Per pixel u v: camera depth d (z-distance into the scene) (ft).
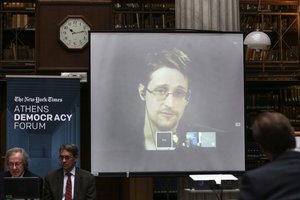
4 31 32.48
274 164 7.00
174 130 22.98
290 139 7.23
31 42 32.99
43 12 25.46
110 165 22.72
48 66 25.38
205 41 23.26
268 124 7.27
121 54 23.04
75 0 25.55
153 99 23.03
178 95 23.08
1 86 31.14
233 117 23.16
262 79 33.14
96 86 22.90
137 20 33.14
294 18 33.63
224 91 23.18
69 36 25.44
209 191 21.68
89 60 22.91
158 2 33.09
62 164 18.65
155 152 22.85
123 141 22.82
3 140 28.68
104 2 25.73
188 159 22.89
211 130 23.06
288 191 6.73
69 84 23.00
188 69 23.17
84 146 25.13
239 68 23.27
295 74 33.24
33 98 22.77
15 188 13.26
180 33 23.22
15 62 31.94
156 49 23.16
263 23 33.65
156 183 28.63
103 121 22.85
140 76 23.06
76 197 18.49
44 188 18.85
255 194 6.82
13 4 32.53
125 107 22.94
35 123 22.71
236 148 23.08
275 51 33.35
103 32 23.00
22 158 18.83
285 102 33.45
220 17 25.18
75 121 22.97
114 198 25.57
